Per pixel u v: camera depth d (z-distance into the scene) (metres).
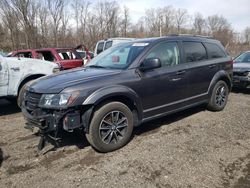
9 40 37.44
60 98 3.91
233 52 36.09
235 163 3.93
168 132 5.05
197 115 6.04
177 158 4.05
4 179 3.60
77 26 44.66
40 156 4.19
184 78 5.32
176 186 3.40
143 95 4.64
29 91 4.41
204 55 5.97
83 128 4.14
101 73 4.46
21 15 35.25
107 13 48.91
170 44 5.26
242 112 6.31
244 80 8.64
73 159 4.09
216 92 6.17
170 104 5.14
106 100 4.27
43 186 3.44
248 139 4.74
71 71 4.90
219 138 4.77
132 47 5.08
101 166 3.87
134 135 4.92
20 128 5.50
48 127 3.99
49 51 10.55
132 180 3.53
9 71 6.36
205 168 3.79
